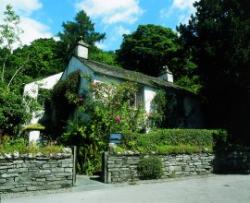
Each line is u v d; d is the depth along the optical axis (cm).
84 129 1511
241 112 2081
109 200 924
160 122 2188
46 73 3334
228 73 1961
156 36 4438
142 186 1171
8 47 2261
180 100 2450
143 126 1989
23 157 1049
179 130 1638
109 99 1653
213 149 1659
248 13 2028
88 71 2058
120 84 1767
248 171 1697
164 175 1382
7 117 1559
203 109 2620
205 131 1733
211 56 2039
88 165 1446
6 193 1001
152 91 2228
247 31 1880
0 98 1580
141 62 4466
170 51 4222
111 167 1247
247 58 1816
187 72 3834
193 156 1525
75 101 1988
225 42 1969
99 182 1234
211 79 2138
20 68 2355
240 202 904
